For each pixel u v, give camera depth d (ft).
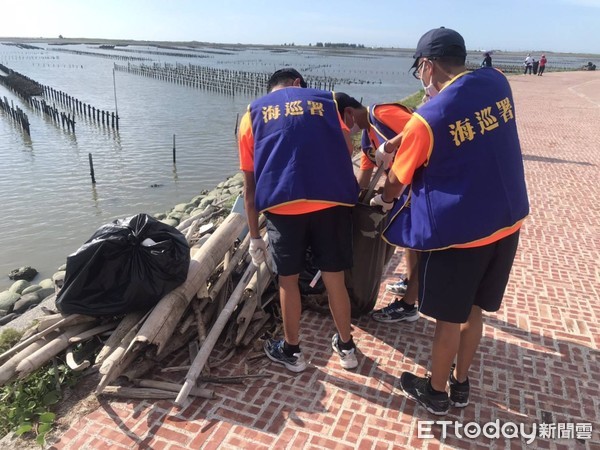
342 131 9.57
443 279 8.34
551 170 28.78
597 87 90.27
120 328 10.93
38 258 32.63
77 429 8.93
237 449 8.47
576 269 15.74
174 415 9.24
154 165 57.98
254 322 11.96
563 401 9.82
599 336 12.00
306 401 9.65
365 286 11.93
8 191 46.80
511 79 106.01
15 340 12.48
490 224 7.84
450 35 8.20
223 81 162.09
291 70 10.67
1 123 86.79
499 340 11.78
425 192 8.11
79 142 70.54
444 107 7.62
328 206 9.34
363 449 8.54
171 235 11.56
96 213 41.55
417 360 10.99
